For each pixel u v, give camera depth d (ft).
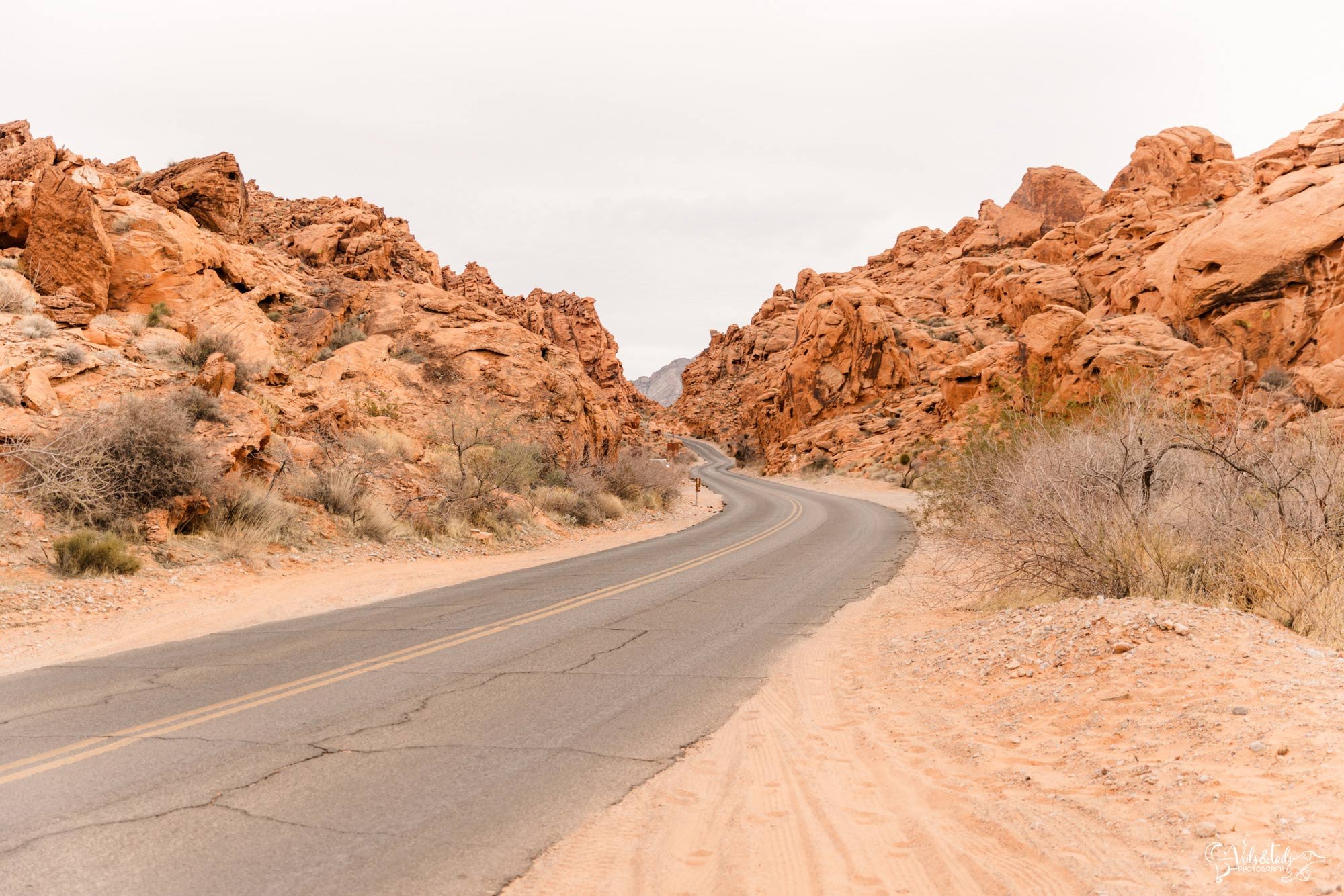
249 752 16.10
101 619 32.83
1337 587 21.39
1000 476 38.34
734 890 10.26
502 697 20.43
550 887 10.42
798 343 288.51
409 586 43.83
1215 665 16.80
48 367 49.98
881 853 11.21
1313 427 29.19
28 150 79.97
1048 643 20.83
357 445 70.33
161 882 10.55
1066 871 9.99
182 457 45.75
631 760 15.64
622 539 76.64
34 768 15.21
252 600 38.06
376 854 11.42
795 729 17.61
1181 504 27.58
